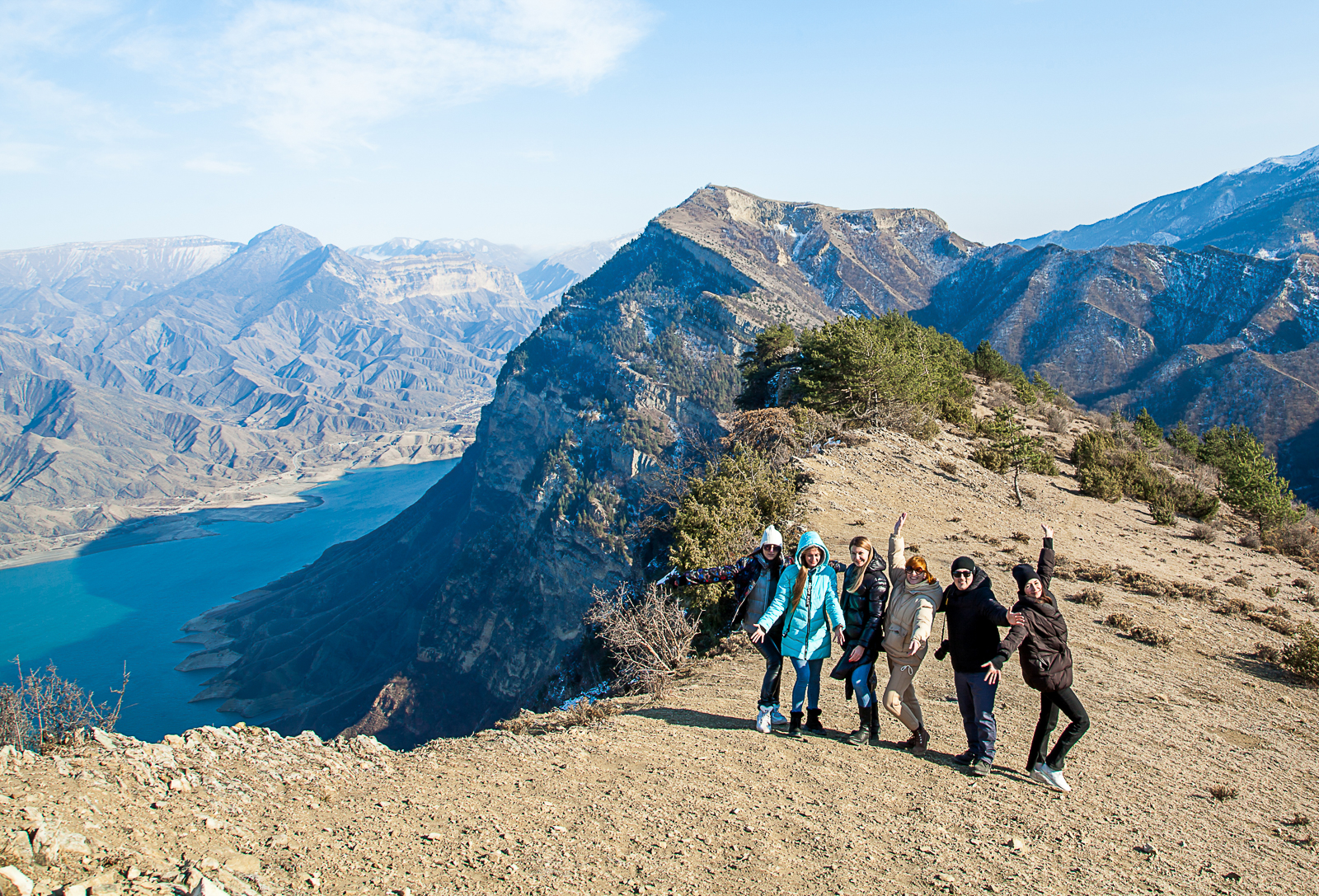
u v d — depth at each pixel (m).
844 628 8.40
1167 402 185.88
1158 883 5.80
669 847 5.42
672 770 7.22
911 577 8.01
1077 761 8.88
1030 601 7.57
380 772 6.65
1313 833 7.63
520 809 5.92
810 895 4.85
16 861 3.54
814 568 8.38
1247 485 46.19
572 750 7.71
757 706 10.29
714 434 164.00
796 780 7.16
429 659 129.12
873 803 6.74
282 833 4.92
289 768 6.25
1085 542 29.38
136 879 3.69
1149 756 9.61
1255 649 17.78
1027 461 36.75
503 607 128.00
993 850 5.97
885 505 28.14
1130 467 45.66
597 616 16.09
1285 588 28.00
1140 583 22.94
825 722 9.59
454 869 4.68
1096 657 15.31
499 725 10.25
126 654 175.12
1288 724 12.32
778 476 25.86
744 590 8.73
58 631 196.00
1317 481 144.00
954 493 32.38
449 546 188.25
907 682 8.07
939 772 7.71
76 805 4.42
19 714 6.93
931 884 5.23
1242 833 7.29
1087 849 6.24
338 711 126.44
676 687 12.24
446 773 6.75
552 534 123.56
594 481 144.88
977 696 7.77
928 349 59.59
